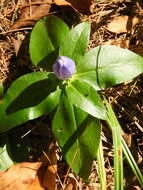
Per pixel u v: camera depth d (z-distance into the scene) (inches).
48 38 10.9
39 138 11.6
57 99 10.6
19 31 12.2
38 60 10.9
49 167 11.1
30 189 10.8
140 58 10.9
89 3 12.0
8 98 10.4
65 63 9.8
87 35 10.8
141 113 12.1
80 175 10.4
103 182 10.5
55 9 12.3
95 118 10.4
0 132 10.4
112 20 12.6
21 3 12.3
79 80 10.7
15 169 10.9
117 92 12.0
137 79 12.0
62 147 10.5
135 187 11.6
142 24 12.7
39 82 10.6
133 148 11.9
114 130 10.7
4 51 12.0
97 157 10.7
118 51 10.9
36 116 10.4
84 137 10.5
